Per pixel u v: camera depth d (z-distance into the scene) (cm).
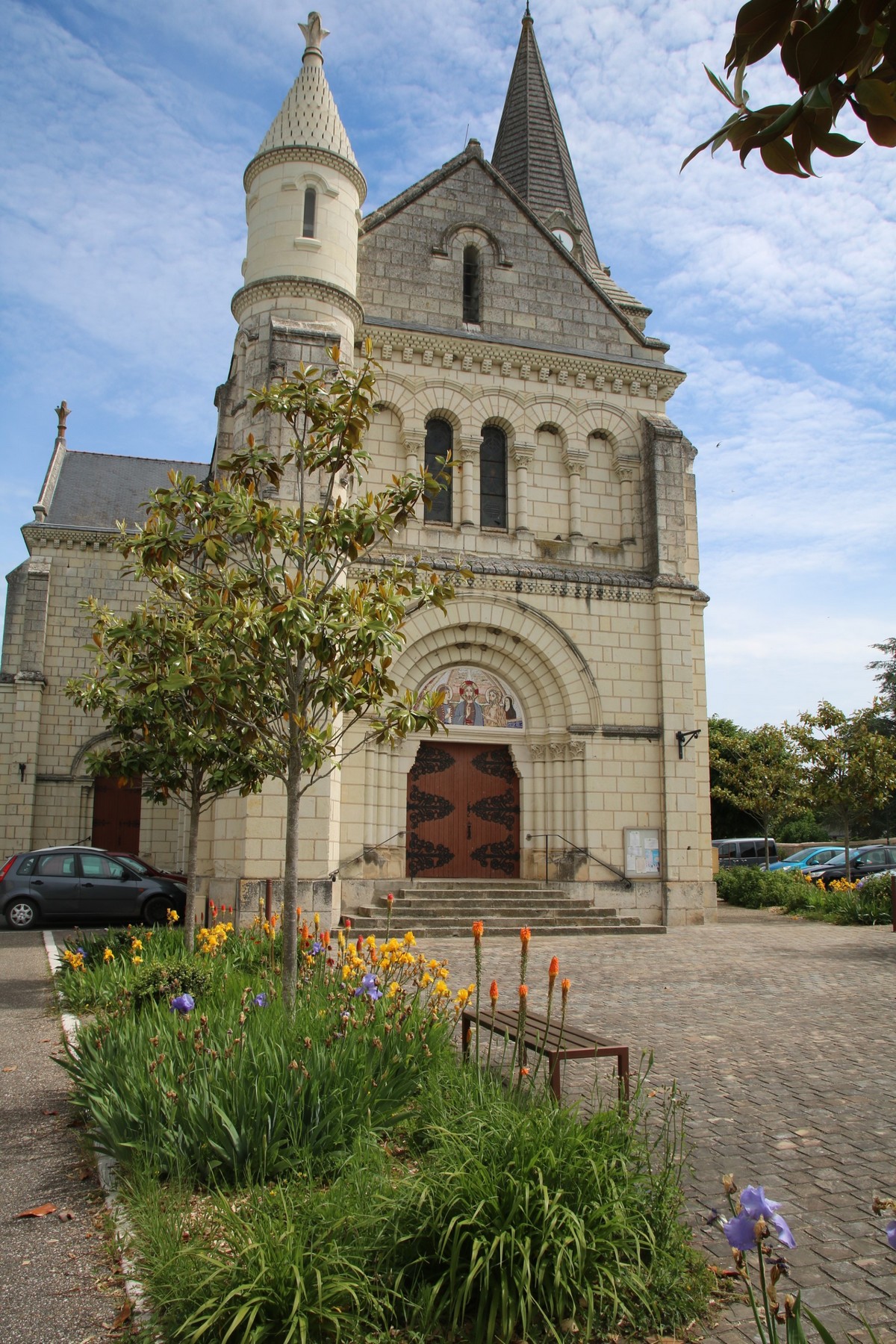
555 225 2820
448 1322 424
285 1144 562
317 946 966
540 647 2097
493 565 2089
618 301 2495
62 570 3089
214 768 1223
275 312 1931
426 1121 600
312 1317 401
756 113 295
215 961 1050
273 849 1703
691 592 2211
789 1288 473
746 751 3412
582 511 2223
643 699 2150
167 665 928
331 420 885
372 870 1900
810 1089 802
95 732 3006
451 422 2166
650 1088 795
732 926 2091
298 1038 652
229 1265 413
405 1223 454
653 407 2316
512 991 1223
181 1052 633
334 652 812
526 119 2928
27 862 1953
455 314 2178
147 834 2989
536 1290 426
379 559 1980
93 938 1397
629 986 1273
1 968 1401
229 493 875
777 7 267
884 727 4812
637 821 2095
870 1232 534
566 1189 462
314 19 2119
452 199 2231
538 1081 786
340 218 2014
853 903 2161
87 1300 446
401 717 887
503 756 2148
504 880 2041
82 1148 641
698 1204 564
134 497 3453
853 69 285
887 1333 431
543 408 2217
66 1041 801
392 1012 721
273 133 2033
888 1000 1191
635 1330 432
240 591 856
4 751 2897
